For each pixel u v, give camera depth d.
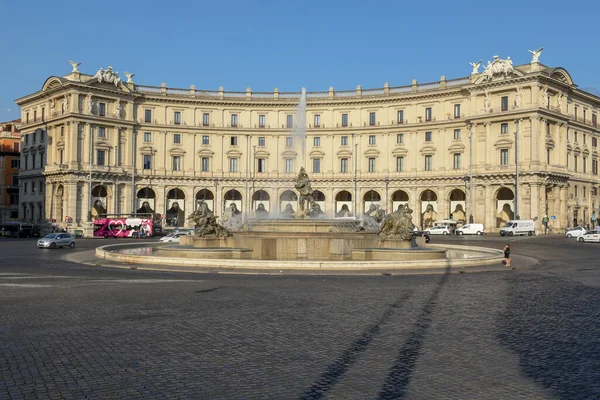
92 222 102.50
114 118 112.69
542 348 14.15
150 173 117.06
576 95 109.75
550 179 99.75
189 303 20.91
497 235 92.44
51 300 21.47
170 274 31.92
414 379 11.48
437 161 111.75
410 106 115.38
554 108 102.75
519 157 98.88
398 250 39.00
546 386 11.05
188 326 16.66
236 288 25.42
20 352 13.48
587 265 39.78
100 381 11.23
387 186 115.38
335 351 13.76
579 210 109.75
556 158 102.06
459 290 25.34
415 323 17.33
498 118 101.25
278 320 17.67
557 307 20.50
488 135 103.31
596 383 11.24
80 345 14.21
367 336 15.45
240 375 11.70
